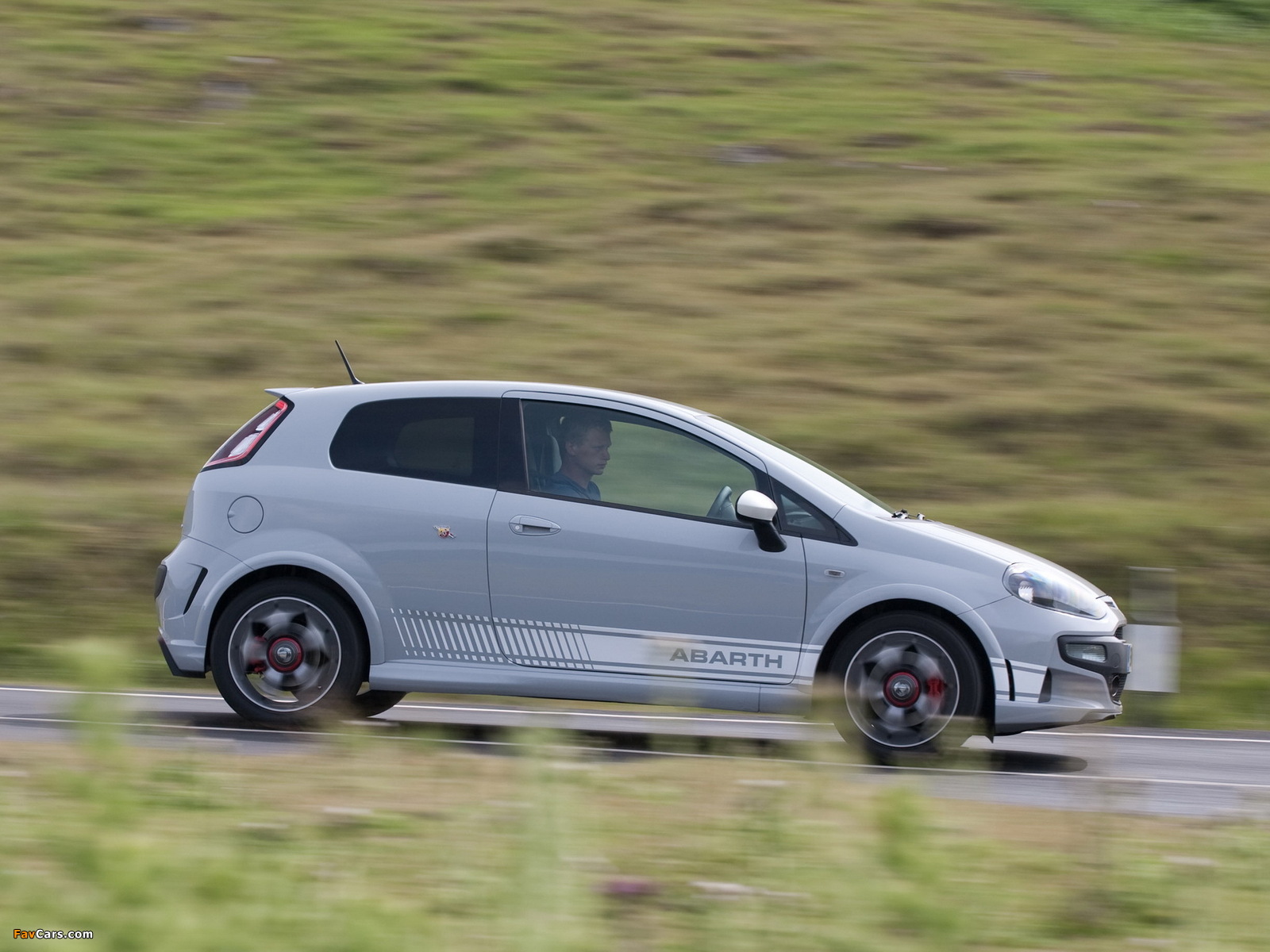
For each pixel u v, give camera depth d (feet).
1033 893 41.73
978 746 78.23
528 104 235.81
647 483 71.46
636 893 39.27
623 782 50.52
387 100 236.63
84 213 192.03
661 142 218.59
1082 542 113.39
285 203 195.83
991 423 136.36
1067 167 208.33
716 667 69.26
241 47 261.85
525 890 36.47
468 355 149.59
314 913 35.91
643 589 69.77
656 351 150.82
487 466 72.02
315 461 73.00
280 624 71.46
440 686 70.64
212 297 165.27
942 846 41.86
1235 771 73.77
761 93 243.40
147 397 141.59
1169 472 127.85
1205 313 161.38
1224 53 284.20
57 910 34.53
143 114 229.66
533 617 70.33
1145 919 40.52
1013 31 292.61
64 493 120.47
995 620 68.54
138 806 41.27
